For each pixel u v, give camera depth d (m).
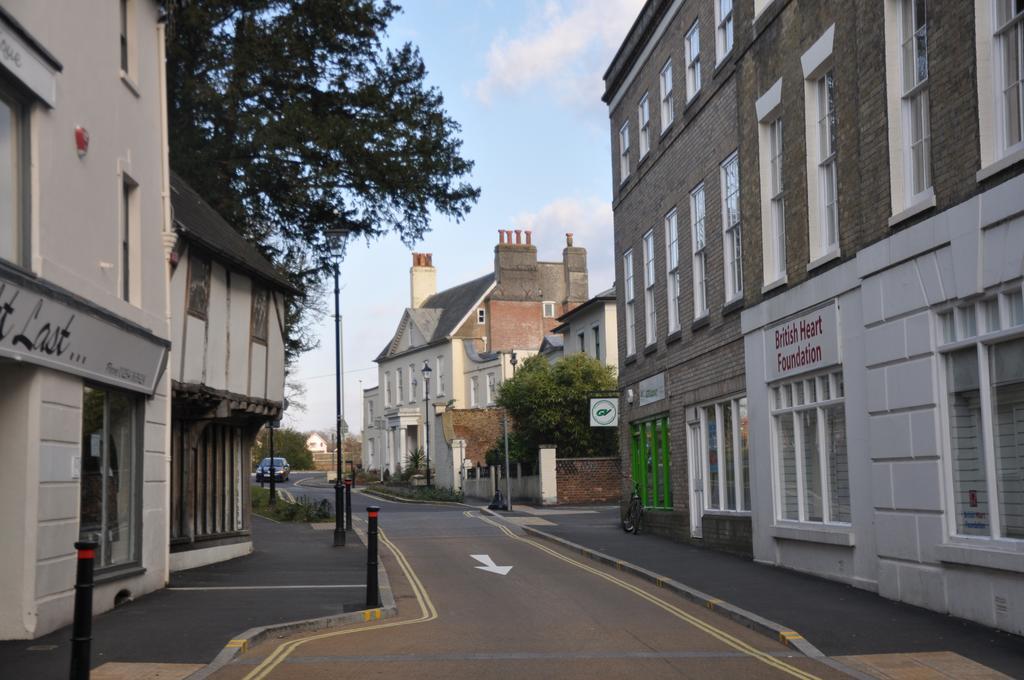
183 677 9.06
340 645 10.91
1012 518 10.72
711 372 20.31
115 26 13.69
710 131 20.27
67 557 11.70
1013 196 10.36
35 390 10.95
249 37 26.52
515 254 68.19
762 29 17.34
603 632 11.68
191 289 17.41
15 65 10.30
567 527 27.89
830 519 15.13
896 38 13.02
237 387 19.66
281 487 62.34
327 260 30.34
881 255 13.06
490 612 13.42
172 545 17.73
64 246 11.70
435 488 50.97
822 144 15.48
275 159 26.19
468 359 66.69
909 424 12.48
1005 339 10.77
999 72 10.83
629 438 27.09
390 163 27.61
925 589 12.16
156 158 15.50
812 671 9.34
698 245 21.28
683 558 18.78
